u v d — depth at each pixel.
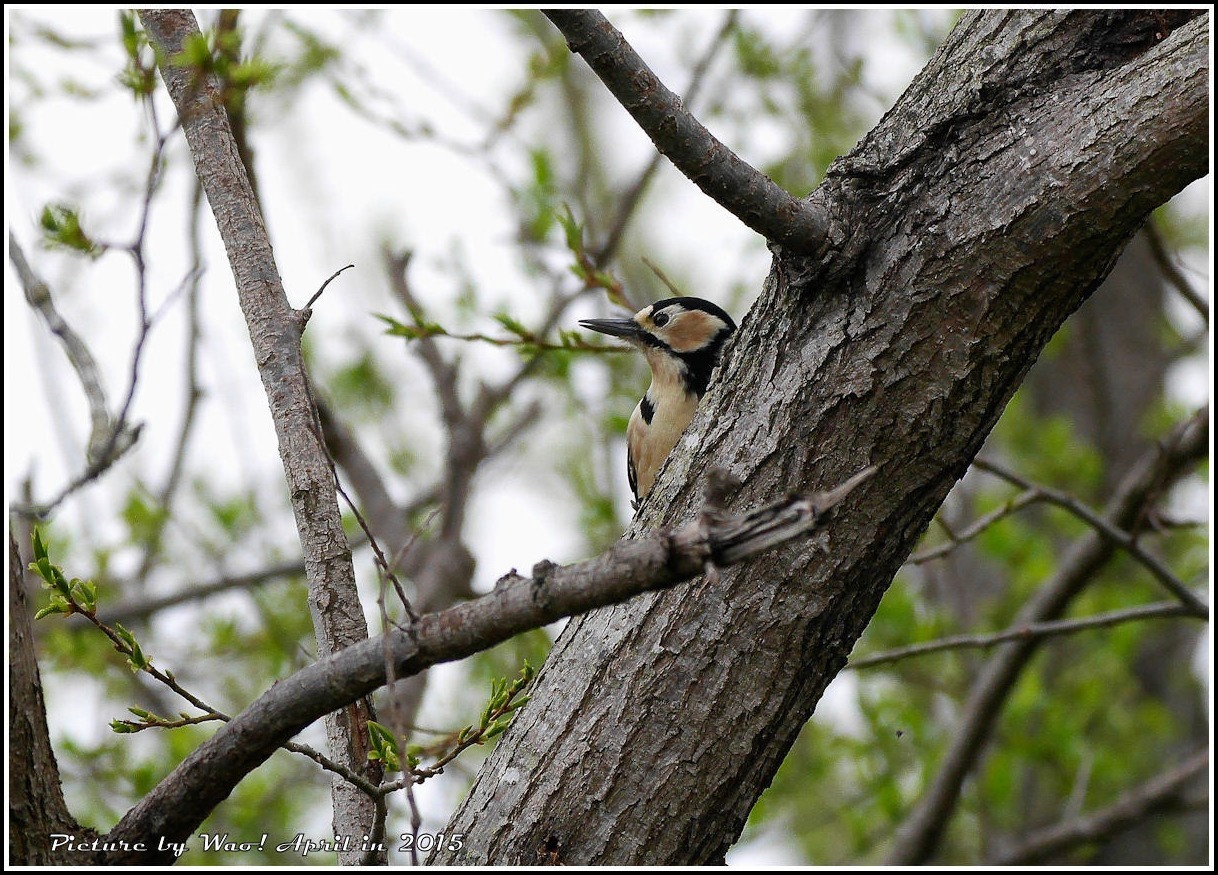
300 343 6.78
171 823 5.65
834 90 14.60
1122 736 15.84
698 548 4.43
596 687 6.47
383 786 5.51
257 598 13.92
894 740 14.48
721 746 6.36
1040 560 15.31
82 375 6.96
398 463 15.95
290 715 5.34
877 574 6.45
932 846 13.37
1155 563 11.19
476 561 13.67
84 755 12.14
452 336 9.47
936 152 6.44
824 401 6.37
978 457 12.33
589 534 15.64
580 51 5.92
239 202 6.89
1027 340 6.26
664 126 6.02
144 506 13.74
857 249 6.36
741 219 6.29
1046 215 6.13
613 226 13.62
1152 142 6.03
